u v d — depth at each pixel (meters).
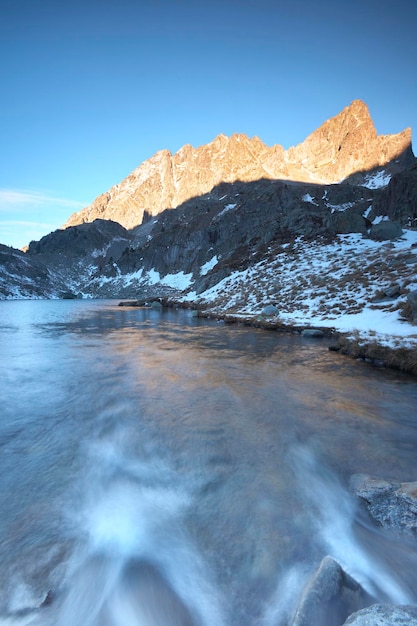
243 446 5.86
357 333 15.51
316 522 3.90
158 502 4.27
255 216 100.62
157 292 107.88
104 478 4.81
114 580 3.12
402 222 52.22
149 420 7.02
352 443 5.99
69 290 161.88
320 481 4.77
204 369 11.80
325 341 17.47
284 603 2.88
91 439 6.12
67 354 14.77
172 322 30.38
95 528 3.78
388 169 160.00
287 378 10.54
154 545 3.54
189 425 6.76
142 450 5.69
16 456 5.48
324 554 3.43
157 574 3.20
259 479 4.80
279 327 22.25
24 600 2.94
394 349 12.31
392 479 4.83
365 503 4.21
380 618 2.38
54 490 4.50
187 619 2.79
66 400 8.37
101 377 10.70
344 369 11.73
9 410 7.66
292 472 5.00
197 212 166.50
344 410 7.64
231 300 35.00
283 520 3.92
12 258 169.00
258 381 10.20
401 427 6.71
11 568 3.23
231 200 140.75
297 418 7.14
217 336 20.53
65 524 3.83
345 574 3.05
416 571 3.25
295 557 3.38
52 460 5.35
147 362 13.04
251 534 3.69
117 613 2.84
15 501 4.27
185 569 3.24
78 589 3.03
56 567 3.24
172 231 143.25
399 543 3.59
